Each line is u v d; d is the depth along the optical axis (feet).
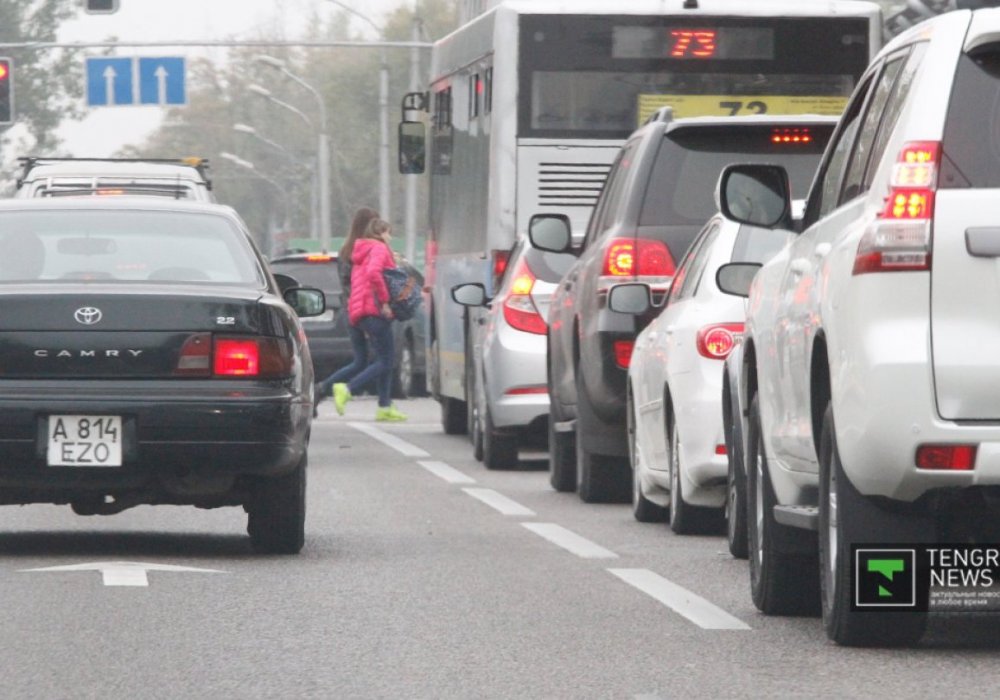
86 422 105.19
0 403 104.68
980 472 71.51
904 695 69.77
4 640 81.76
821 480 79.10
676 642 81.71
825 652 78.74
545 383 173.27
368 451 202.39
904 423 71.72
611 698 69.87
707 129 138.62
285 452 107.04
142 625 85.76
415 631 84.53
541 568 106.52
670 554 113.39
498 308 176.76
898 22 235.81
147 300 106.73
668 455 125.29
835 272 76.28
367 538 122.11
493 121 197.57
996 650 78.74
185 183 226.79
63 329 106.01
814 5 199.31
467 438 224.53
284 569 105.60
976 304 71.92
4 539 120.47
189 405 105.50
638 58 197.77
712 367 117.19
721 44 198.49
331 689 71.61
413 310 244.63
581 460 148.25
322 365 318.24
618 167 149.69
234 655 78.48
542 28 197.16
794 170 137.18
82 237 114.21
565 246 158.20
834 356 75.41
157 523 130.31
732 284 97.40
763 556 88.53
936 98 73.26
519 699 69.77
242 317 107.45
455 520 134.10
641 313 134.21
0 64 384.47
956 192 72.33
